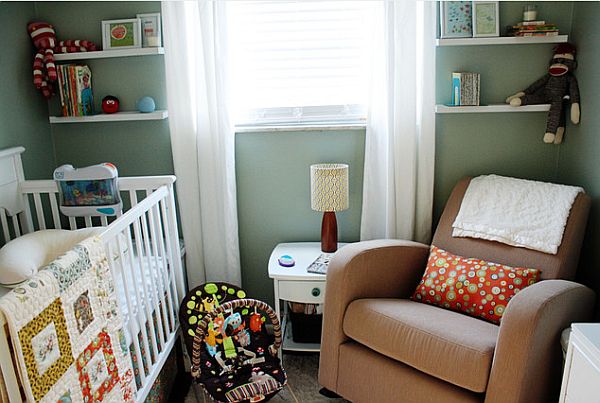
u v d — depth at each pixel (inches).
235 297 96.6
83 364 55.9
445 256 86.9
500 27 97.0
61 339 51.5
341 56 102.7
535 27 92.4
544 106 96.3
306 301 93.7
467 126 102.8
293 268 94.9
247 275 113.4
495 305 78.0
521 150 103.3
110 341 62.8
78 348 54.8
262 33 102.2
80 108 100.0
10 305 44.2
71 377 53.2
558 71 94.7
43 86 97.8
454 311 81.8
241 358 88.1
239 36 102.7
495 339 69.1
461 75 96.7
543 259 81.9
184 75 98.3
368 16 100.7
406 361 73.3
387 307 78.9
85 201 90.6
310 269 93.6
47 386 48.8
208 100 98.3
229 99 99.2
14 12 94.3
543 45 97.7
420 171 101.8
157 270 82.7
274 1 100.3
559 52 94.5
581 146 93.3
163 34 96.4
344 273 82.2
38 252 73.6
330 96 105.3
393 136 99.1
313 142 105.0
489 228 88.0
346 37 101.9
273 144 105.4
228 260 106.7
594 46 88.1
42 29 96.8
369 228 105.7
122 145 107.1
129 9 100.4
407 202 102.4
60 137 106.9
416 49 95.8
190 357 89.4
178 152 101.7
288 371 98.7
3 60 91.3
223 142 100.0
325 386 86.8
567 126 98.3
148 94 104.1
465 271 82.4
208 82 97.6
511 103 96.0
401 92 97.6
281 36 102.4
